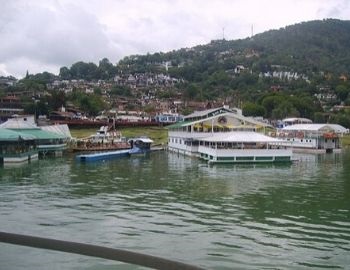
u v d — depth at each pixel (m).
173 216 38.34
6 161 84.19
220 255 27.67
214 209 41.66
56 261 22.03
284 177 67.44
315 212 40.75
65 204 43.72
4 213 39.31
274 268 25.50
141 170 75.81
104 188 54.66
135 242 30.31
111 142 122.75
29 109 177.00
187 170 76.19
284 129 142.12
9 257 21.88
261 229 34.12
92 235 31.98
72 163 86.88
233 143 96.00
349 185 58.97
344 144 153.38
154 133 160.25
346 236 32.34
